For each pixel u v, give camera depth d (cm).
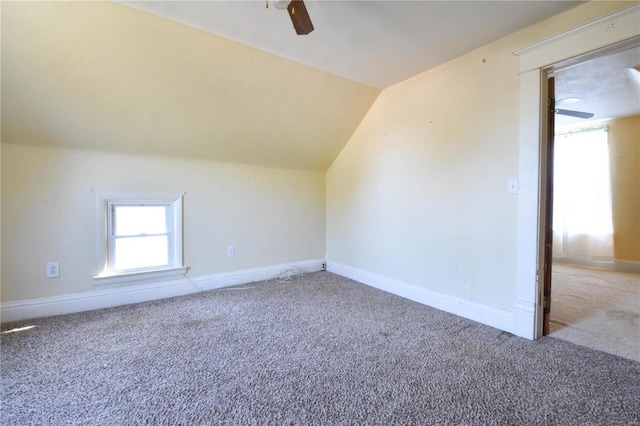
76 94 214
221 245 328
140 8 183
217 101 258
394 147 302
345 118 328
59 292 248
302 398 143
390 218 310
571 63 186
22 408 134
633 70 264
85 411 133
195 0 176
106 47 196
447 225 254
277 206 368
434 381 156
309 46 227
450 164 251
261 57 238
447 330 218
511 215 211
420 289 279
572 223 457
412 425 126
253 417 130
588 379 158
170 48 210
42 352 184
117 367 168
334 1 173
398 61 250
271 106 281
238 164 336
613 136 422
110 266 271
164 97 238
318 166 390
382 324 229
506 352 186
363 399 142
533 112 197
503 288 218
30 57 187
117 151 267
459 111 243
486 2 175
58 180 246
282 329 220
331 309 261
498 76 216
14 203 231
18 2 164
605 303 276
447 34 209
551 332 213
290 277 370
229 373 163
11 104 205
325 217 410
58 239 247
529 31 200
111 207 270
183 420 128
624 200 415
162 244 297
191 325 227
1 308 229
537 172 197
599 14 171
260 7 182
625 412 133
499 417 130
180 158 300
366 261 343
